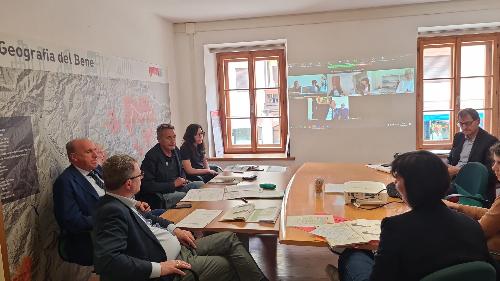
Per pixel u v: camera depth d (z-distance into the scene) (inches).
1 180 89.3
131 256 68.8
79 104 120.1
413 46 179.5
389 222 53.3
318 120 193.2
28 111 98.1
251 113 211.6
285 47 197.0
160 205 124.6
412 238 50.5
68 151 101.0
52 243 104.7
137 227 72.1
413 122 185.0
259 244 133.6
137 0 151.9
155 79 177.9
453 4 172.7
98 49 132.3
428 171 51.5
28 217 96.9
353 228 73.4
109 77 138.2
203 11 175.3
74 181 98.0
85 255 95.1
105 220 67.6
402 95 183.9
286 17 188.5
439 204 52.9
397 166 54.6
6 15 92.7
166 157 134.0
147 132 168.4
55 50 109.3
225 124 216.7
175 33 200.8
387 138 188.1
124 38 150.5
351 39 184.4
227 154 215.6
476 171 112.9
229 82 213.3
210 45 200.2
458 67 185.2
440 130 191.9
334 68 187.6
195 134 156.0
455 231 51.1
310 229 74.7
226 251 83.0
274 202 96.7
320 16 185.5
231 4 164.7
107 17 138.2
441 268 49.2
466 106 188.4
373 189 94.0
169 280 71.2
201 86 202.5
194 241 80.8
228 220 82.7
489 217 69.9
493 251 70.2
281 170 145.0
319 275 110.8
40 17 104.3
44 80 104.3
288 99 195.2
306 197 99.0
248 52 206.8
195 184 139.2
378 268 52.5
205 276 77.7
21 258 94.2
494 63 181.9
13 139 93.0
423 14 176.1
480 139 131.1
